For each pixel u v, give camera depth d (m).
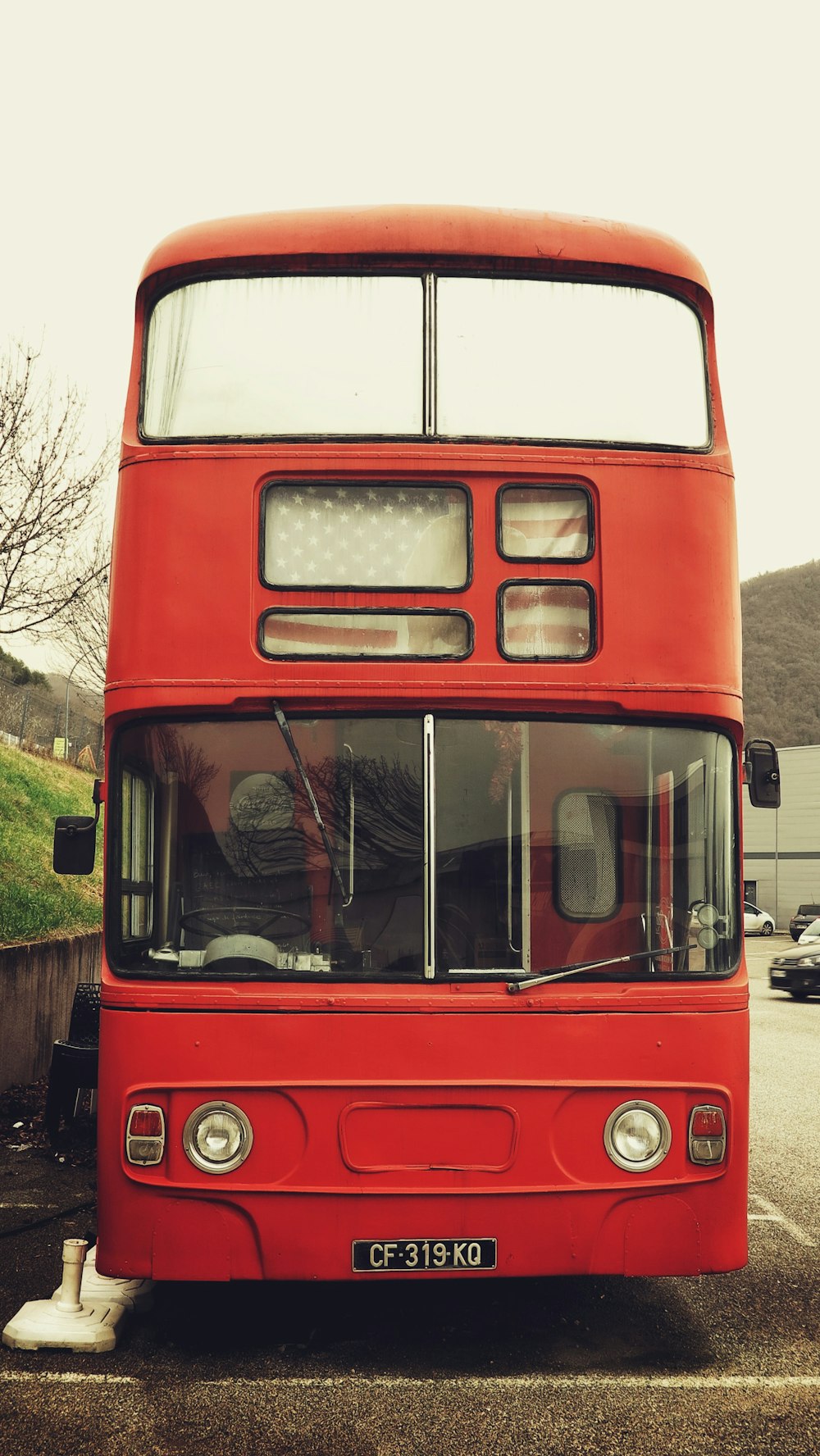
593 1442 4.25
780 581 140.12
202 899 4.82
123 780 4.91
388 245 5.18
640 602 4.96
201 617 4.86
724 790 5.03
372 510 4.94
